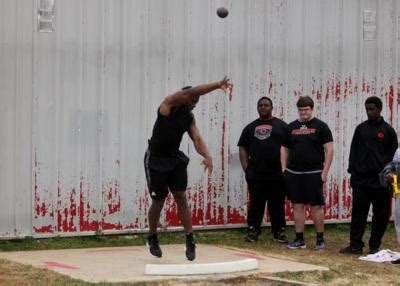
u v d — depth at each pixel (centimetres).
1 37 1209
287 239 1354
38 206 1239
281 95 1414
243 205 1395
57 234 1254
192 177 1350
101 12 1269
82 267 1048
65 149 1253
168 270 995
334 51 1455
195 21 1338
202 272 1008
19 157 1226
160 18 1312
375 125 1234
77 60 1255
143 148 1306
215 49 1357
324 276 1057
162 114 1002
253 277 1009
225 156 1374
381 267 1149
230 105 1373
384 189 1230
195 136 1023
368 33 1483
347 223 1483
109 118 1280
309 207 1450
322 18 1444
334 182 1466
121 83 1288
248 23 1381
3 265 1052
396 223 1205
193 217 1355
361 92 1483
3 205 1218
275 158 1314
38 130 1234
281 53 1411
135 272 1018
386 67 1503
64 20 1245
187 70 1334
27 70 1226
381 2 1493
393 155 1236
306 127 1264
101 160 1277
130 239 1293
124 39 1286
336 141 1464
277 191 1329
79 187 1264
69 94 1252
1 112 1212
